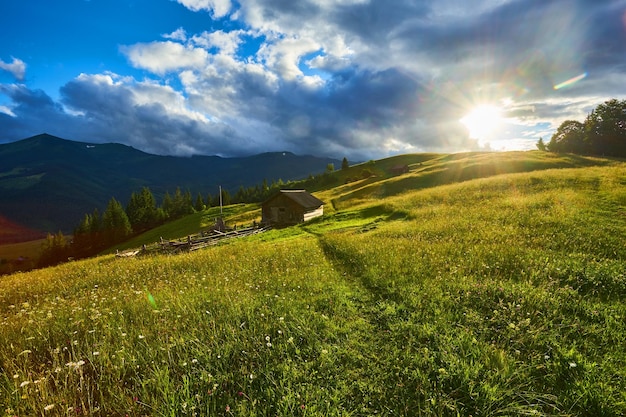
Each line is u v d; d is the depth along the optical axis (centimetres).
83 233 11306
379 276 1010
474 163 7088
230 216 8869
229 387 468
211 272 1345
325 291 914
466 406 425
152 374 486
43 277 1830
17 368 512
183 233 8038
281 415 397
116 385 464
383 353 559
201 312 749
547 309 685
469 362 513
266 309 750
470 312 694
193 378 473
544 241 1266
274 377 493
